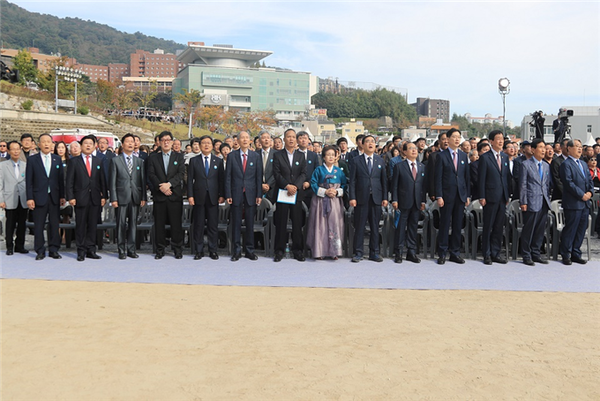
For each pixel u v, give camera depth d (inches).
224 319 207.2
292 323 202.7
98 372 153.7
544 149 314.7
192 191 330.0
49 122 1787.6
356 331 193.8
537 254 327.3
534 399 139.9
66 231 374.3
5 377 149.6
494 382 150.2
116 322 201.9
